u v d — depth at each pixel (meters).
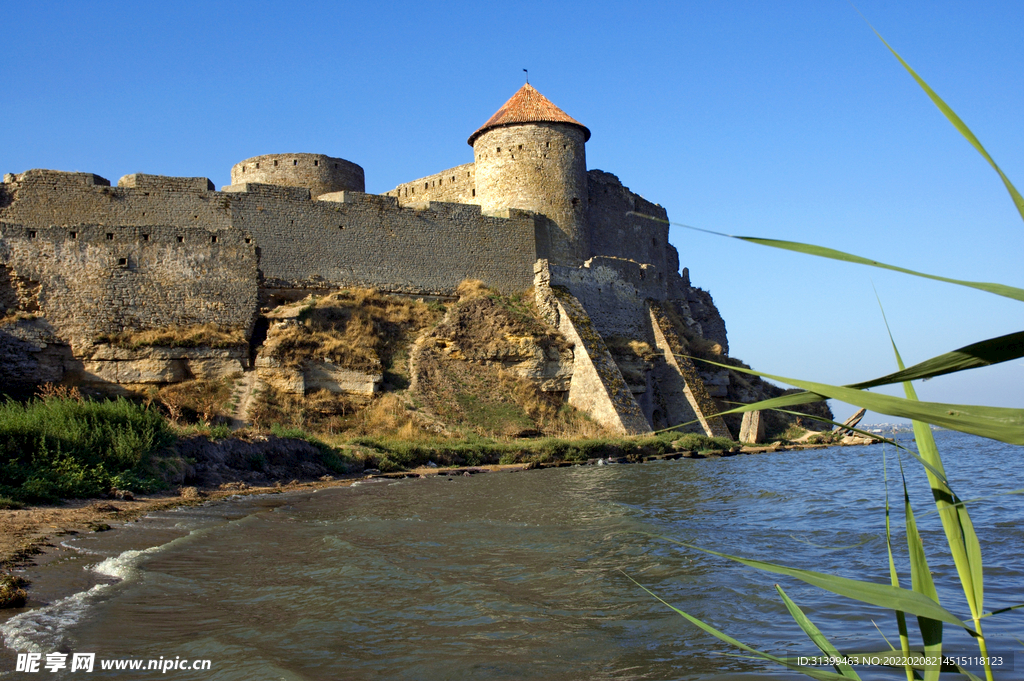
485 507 18.00
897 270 2.18
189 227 34.09
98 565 10.45
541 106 48.97
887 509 3.09
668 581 10.42
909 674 3.06
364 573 10.61
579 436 37.03
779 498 19.95
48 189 35.19
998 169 2.02
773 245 2.33
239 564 11.06
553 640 7.82
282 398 32.25
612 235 54.03
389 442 30.86
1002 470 29.05
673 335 49.50
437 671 6.86
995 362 2.11
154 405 29.50
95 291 31.94
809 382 2.38
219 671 6.47
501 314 40.69
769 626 8.35
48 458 18.11
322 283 39.31
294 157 48.81
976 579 2.79
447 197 51.22
